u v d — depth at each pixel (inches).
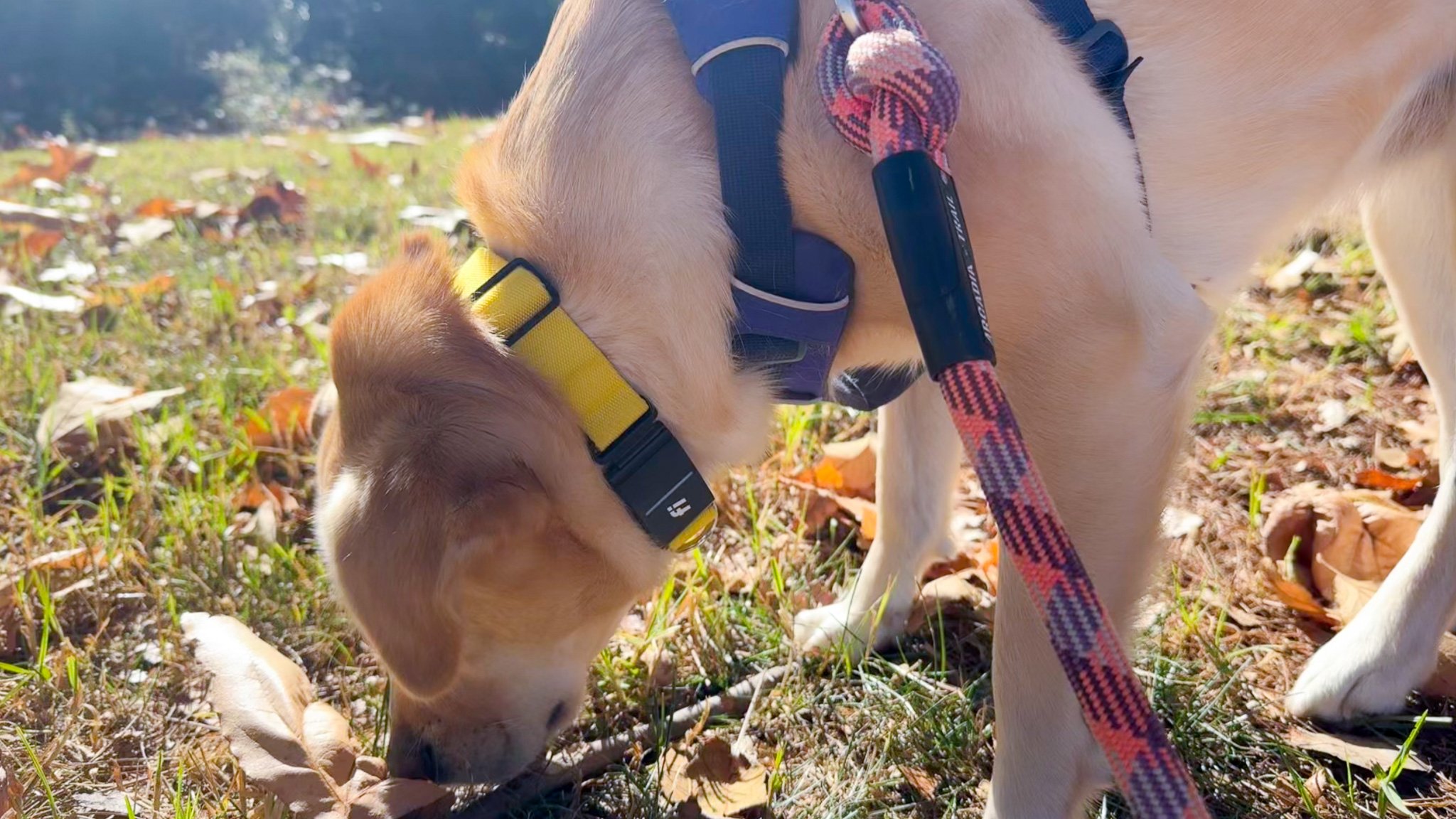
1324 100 21.6
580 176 19.1
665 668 25.6
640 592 21.3
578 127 19.2
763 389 20.1
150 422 36.4
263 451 34.9
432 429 18.5
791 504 32.2
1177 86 20.2
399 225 59.6
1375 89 22.1
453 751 21.4
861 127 14.5
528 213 19.3
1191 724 22.8
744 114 17.9
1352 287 42.1
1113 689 11.2
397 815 21.0
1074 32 19.0
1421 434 32.9
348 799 21.2
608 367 18.9
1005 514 11.8
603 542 20.0
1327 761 22.6
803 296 18.6
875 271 18.6
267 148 110.4
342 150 102.8
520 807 22.5
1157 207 20.6
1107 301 18.3
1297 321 40.3
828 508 31.1
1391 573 25.5
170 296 48.8
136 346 42.7
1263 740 22.9
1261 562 27.9
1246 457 33.4
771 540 30.5
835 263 18.4
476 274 19.8
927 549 27.0
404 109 210.2
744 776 22.5
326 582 28.4
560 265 19.1
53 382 38.7
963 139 17.4
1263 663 25.4
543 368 19.0
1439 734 23.3
